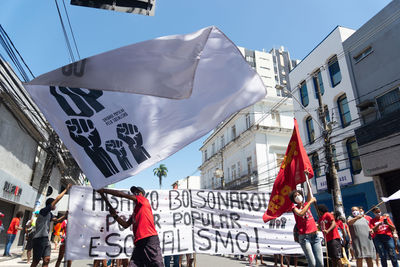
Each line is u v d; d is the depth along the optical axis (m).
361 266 6.92
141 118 2.43
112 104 2.41
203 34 2.19
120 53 2.09
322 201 18.36
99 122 2.36
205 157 43.38
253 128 27.78
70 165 20.84
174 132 2.43
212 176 39.53
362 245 6.88
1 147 10.23
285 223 6.68
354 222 7.13
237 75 2.64
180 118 2.48
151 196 6.24
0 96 9.55
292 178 5.02
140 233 3.86
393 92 14.42
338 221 8.68
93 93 2.40
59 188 20.80
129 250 5.61
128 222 4.05
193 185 50.03
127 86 2.06
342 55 17.78
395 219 13.22
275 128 27.95
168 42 2.13
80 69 2.07
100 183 2.21
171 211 6.23
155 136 2.40
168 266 6.60
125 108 2.42
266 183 26.14
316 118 19.83
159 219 6.12
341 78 17.83
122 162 2.29
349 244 9.58
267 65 50.19
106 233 5.60
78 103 2.36
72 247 5.36
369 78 15.76
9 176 10.54
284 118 29.34
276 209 5.12
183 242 6.08
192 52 2.12
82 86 2.05
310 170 4.84
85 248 5.42
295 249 6.48
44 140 14.15
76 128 2.30
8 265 8.21
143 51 2.10
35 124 12.60
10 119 10.70
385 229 7.45
